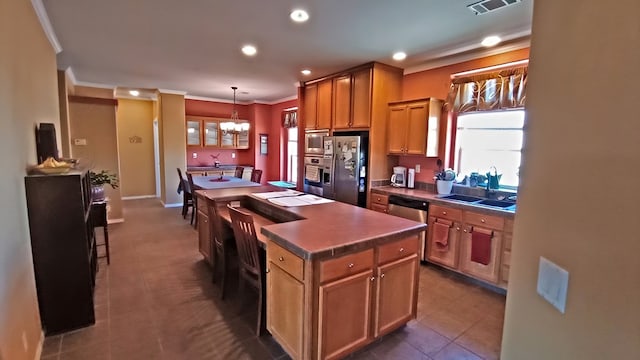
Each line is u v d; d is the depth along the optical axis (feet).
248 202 11.52
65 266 7.63
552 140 2.73
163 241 14.85
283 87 19.94
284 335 6.68
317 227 7.36
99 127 17.56
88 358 6.84
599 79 2.20
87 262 7.87
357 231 7.06
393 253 7.18
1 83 5.60
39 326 7.25
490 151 12.42
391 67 14.48
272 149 26.76
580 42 2.40
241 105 26.61
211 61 14.01
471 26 9.78
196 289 10.10
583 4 2.38
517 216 3.34
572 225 2.44
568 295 2.47
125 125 25.35
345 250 6.16
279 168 26.02
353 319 6.56
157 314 8.62
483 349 7.32
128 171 25.70
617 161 2.04
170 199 22.52
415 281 7.82
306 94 18.16
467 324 8.34
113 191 18.10
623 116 2.00
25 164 7.16
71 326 7.80
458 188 12.88
